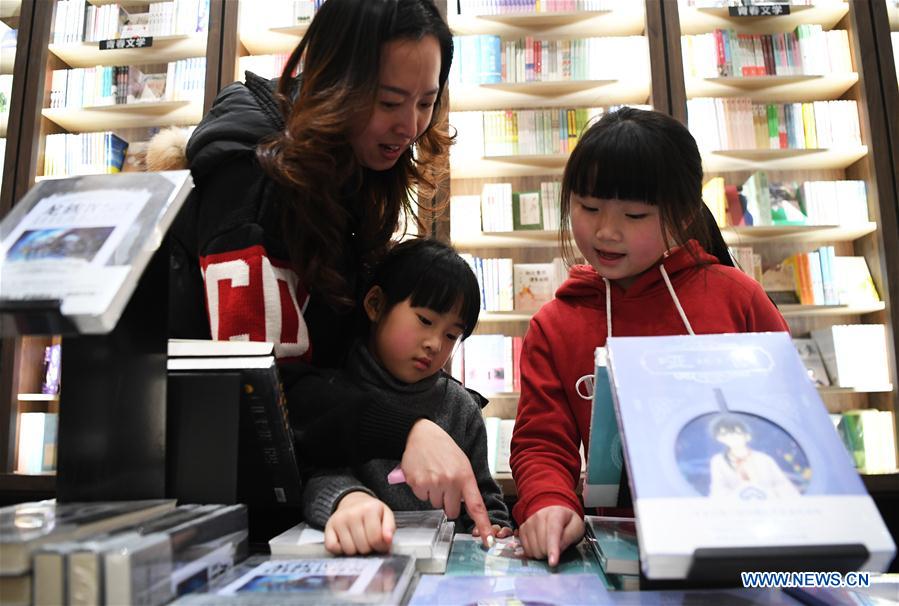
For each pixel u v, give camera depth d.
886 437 2.37
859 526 0.45
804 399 0.53
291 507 0.74
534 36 2.72
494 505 1.11
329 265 0.88
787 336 0.58
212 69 2.57
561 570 0.63
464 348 2.48
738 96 2.70
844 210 2.52
